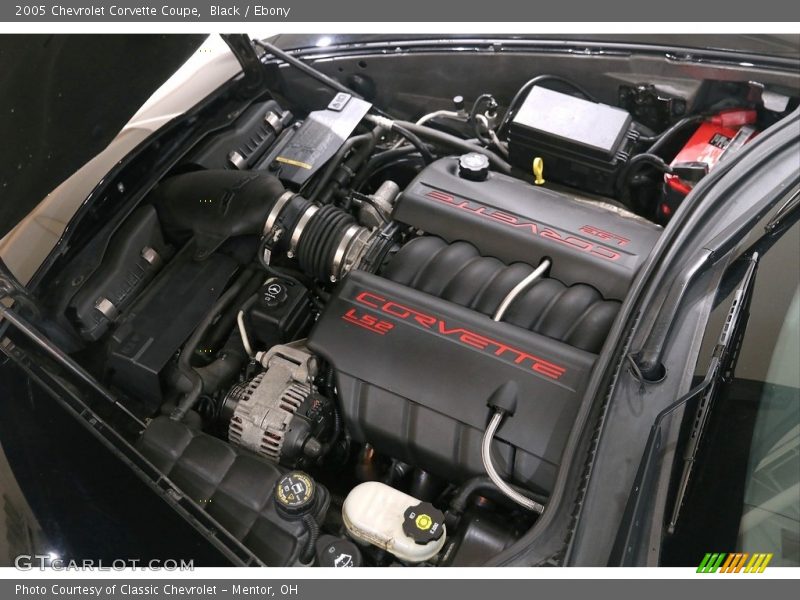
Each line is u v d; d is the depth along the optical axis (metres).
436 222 2.36
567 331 2.09
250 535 1.94
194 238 2.44
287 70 3.03
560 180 2.76
